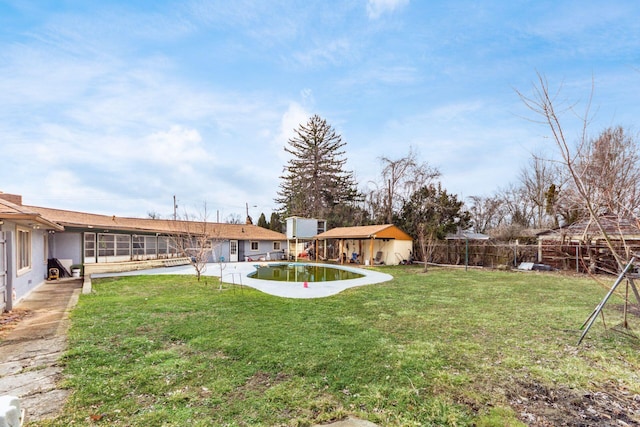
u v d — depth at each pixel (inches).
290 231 985.5
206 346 189.0
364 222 1196.5
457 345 196.9
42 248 477.1
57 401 127.2
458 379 151.3
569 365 169.2
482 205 1327.5
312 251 1122.0
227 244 998.4
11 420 83.7
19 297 328.5
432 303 322.7
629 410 128.3
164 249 802.8
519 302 329.4
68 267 564.1
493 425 116.3
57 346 187.3
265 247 1128.2
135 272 619.2
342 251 971.9
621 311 288.8
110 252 653.3
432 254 865.5
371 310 289.3
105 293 370.3
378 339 205.6
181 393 135.3
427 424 117.2
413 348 190.5
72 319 246.2
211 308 286.8
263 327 229.0
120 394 133.6
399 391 139.8
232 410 123.7
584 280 505.4
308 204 1401.3
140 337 203.5
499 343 201.8
